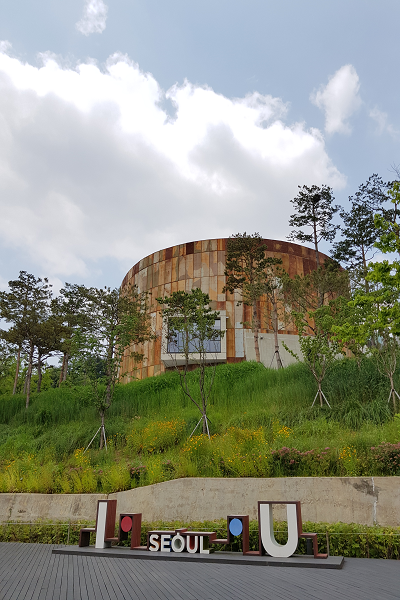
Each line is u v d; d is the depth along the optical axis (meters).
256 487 12.45
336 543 9.80
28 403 26.69
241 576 7.84
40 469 15.99
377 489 11.08
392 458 11.84
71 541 12.80
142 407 22.97
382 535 9.55
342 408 16.44
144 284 38.62
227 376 25.39
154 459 15.16
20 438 20.92
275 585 7.02
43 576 8.06
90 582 7.50
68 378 21.66
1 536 13.77
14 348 32.09
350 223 31.97
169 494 13.35
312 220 32.56
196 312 20.88
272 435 15.62
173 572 8.33
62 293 34.19
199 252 36.78
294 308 29.27
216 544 10.57
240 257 33.28
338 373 19.38
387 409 15.52
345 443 13.16
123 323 22.61
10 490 15.63
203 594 6.50
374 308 17.12
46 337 30.45
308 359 18.69
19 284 31.45
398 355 17.11
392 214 28.98
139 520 11.22
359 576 7.59
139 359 28.42
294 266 36.59
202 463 14.48
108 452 17.92
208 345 32.69
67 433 20.42
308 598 6.13
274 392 20.08
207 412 19.86
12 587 7.19
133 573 8.27
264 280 31.25
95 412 23.09
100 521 11.42
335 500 11.41
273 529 10.22
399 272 13.83
